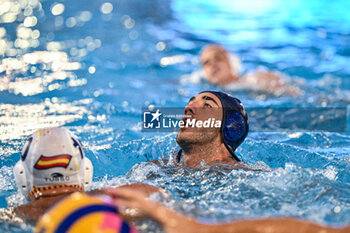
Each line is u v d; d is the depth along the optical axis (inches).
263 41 1224.2
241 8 1590.8
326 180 363.3
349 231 212.2
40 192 293.4
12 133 569.0
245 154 517.0
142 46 1168.2
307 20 1421.0
